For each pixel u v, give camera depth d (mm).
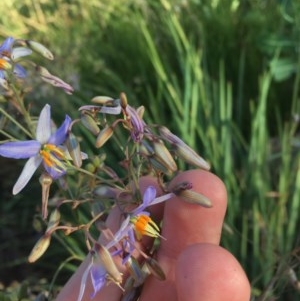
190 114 165
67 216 146
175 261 84
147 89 184
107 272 72
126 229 74
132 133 76
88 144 164
